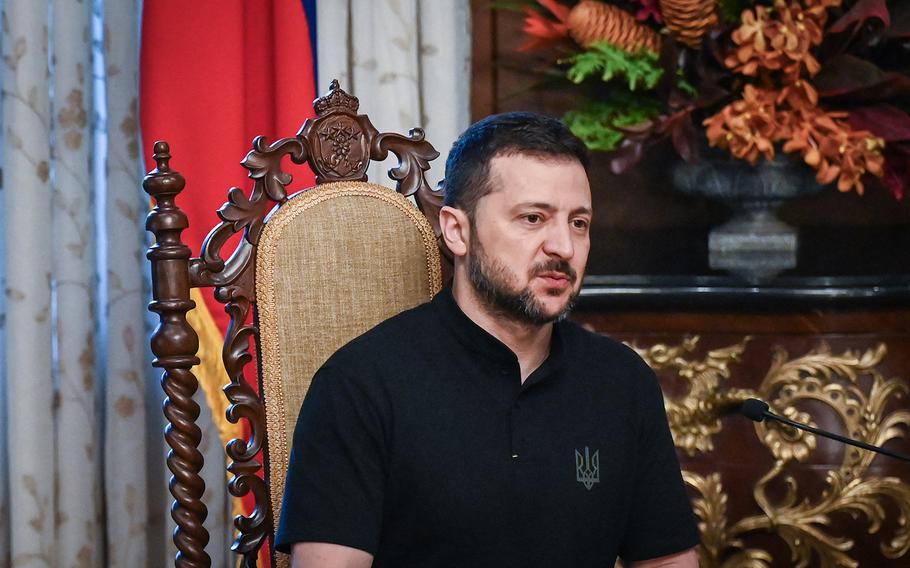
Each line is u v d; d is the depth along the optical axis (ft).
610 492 10.89
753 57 17.17
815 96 17.16
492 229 10.36
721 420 18.17
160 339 11.34
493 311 10.61
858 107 18.26
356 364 10.53
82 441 20.15
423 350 10.72
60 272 20.03
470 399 10.57
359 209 12.26
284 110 19.49
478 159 10.52
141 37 19.20
